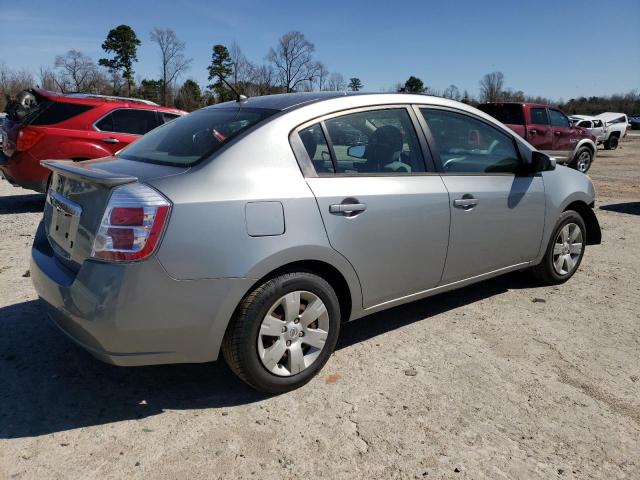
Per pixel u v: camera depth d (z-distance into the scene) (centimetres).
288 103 331
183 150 309
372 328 402
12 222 735
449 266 382
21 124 758
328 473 246
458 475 246
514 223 425
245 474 244
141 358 265
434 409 297
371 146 342
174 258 259
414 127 368
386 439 271
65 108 769
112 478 239
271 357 296
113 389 312
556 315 433
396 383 323
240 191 279
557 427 284
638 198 1095
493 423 286
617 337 395
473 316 428
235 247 272
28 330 382
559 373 340
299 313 307
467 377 332
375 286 339
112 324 254
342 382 323
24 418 281
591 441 273
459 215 378
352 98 343
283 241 286
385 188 336
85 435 269
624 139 3712
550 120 1454
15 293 449
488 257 412
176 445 262
